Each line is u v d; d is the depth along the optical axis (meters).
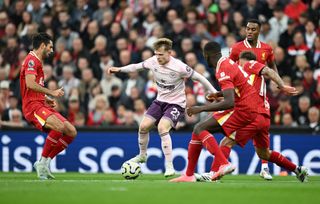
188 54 47.03
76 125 45.09
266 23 49.50
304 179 30.53
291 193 22.89
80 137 42.66
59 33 52.94
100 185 25.52
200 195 21.95
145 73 47.47
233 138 28.86
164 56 30.67
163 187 24.53
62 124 30.75
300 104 44.28
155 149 42.00
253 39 33.44
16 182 27.66
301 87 45.19
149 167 42.00
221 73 27.67
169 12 50.62
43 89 30.28
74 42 50.34
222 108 27.41
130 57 48.91
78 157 42.59
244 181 30.97
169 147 30.77
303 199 21.19
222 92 27.66
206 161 41.56
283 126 41.50
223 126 28.55
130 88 46.91
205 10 51.66
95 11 53.38
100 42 49.97
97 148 42.50
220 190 23.58
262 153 30.58
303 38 48.28
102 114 45.97
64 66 49.62
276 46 48.12
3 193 22.36
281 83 29.75
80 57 49.59
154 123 31.61
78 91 47.72
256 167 41.53
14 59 52.25
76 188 24.03
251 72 30.16
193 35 49.50
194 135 28.52
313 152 41.38
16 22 55.22
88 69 48.22
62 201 20.23
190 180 28.55
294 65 47.12
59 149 31.44
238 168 41.56
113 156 42.47
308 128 41.34
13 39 52.72
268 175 33.66
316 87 45.53
